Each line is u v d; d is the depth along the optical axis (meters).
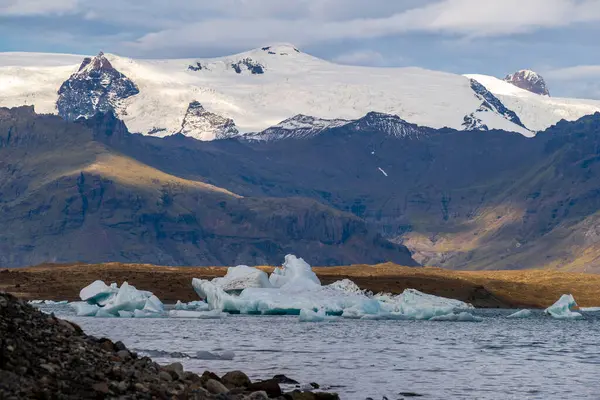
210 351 170.62
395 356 170.50
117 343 84.38
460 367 152.88
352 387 124.25
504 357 173.62
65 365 70.12
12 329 73.12
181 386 77.38
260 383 95.25
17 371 65.06
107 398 66.38
